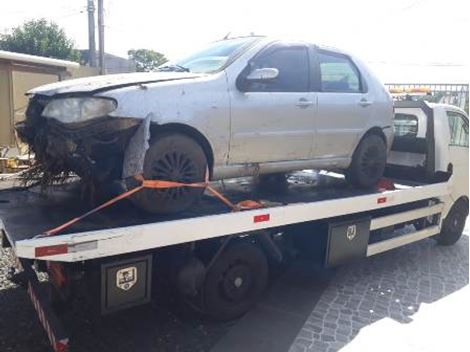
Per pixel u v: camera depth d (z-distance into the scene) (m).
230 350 3.84
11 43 28.80
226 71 4.27
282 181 6.09
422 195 6.08
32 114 4.00
